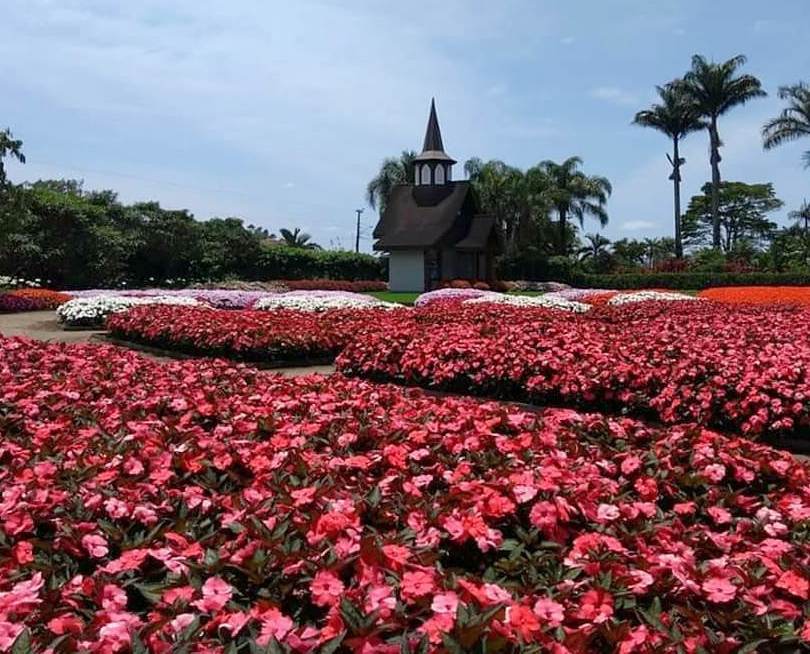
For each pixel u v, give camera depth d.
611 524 2.63
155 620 1.82
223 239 32.16
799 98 38.88
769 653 1.91
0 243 21.03
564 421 4.18
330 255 36.22
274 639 1.65
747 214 62.78
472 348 7.11
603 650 1.86
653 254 56.66
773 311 14.18
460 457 3.36
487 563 2.46
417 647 1.65
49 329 14.24
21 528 2.46
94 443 3.62
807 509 2.89
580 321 11.36
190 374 5.82
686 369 5.88
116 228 27.77
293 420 4.09
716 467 3.22
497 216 42.56
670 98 42.50
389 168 44.12
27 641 1.66
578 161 47.19
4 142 19.98
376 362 7.70
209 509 2.74
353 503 2.62
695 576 2.17
